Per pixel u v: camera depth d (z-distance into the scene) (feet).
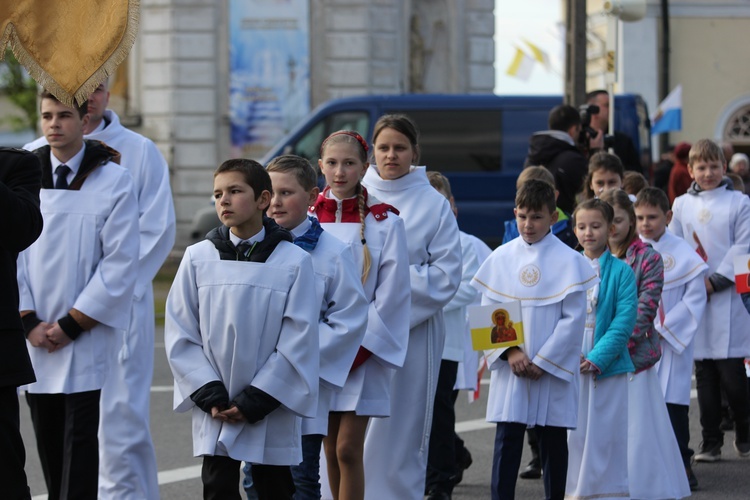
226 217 29.94
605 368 40.98
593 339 41.47
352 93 161.48
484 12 170.81
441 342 39.70
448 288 38.83
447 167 114.11
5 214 28.04
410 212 39.40
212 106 163.32
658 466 42.60
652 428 42.80
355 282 33.86
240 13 162.81
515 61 154.81
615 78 81.61
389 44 163.02
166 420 60.18
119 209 37.52
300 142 114.42
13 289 29.27
